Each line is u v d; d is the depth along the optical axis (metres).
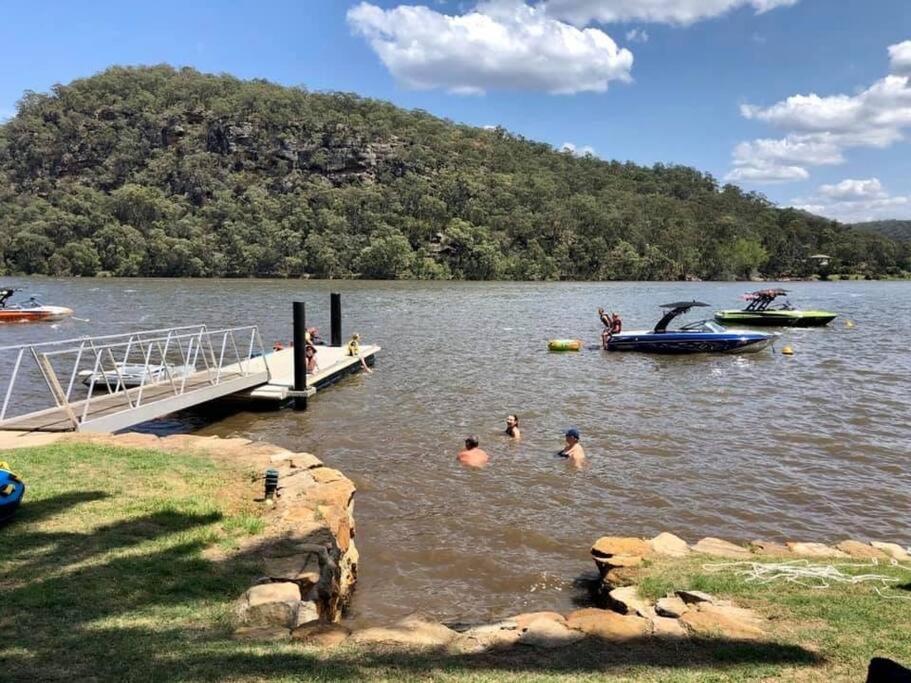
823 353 27.17
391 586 7.63
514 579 7.84
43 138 137.62
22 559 5.73
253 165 138.12
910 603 5.81
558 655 4.73
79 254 95.81
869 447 13.39
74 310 44.81
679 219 143.75
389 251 104.62
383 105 181.62
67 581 5.34
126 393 12.84
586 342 30.23
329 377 19.69
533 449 13.20
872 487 11.12
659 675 4.38
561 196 147.25
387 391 18.88
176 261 99.56
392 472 11.73
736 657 4.69
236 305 49.50
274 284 84.25
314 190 126.06
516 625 5.35
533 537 9.03
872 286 104.69
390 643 4.83
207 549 6.19
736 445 13.52
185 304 50.19
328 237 109.56
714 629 5.18
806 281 128.00
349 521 7.62
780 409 16.83
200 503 7.24
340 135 143.50
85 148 137.00
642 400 17.89
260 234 107.25
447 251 114.50
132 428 14.97
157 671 4.10
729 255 126.44
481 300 59.44
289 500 7.47
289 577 5.68
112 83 158.38
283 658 4.42
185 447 9.53
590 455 12.79
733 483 11.27
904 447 13.41
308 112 153.50
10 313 37.50
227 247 104.94
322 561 6.20
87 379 18.36
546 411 16.52
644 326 39.38
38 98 150.25
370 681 4.18
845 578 6.52
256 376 16.98
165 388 14.69
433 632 5.11
